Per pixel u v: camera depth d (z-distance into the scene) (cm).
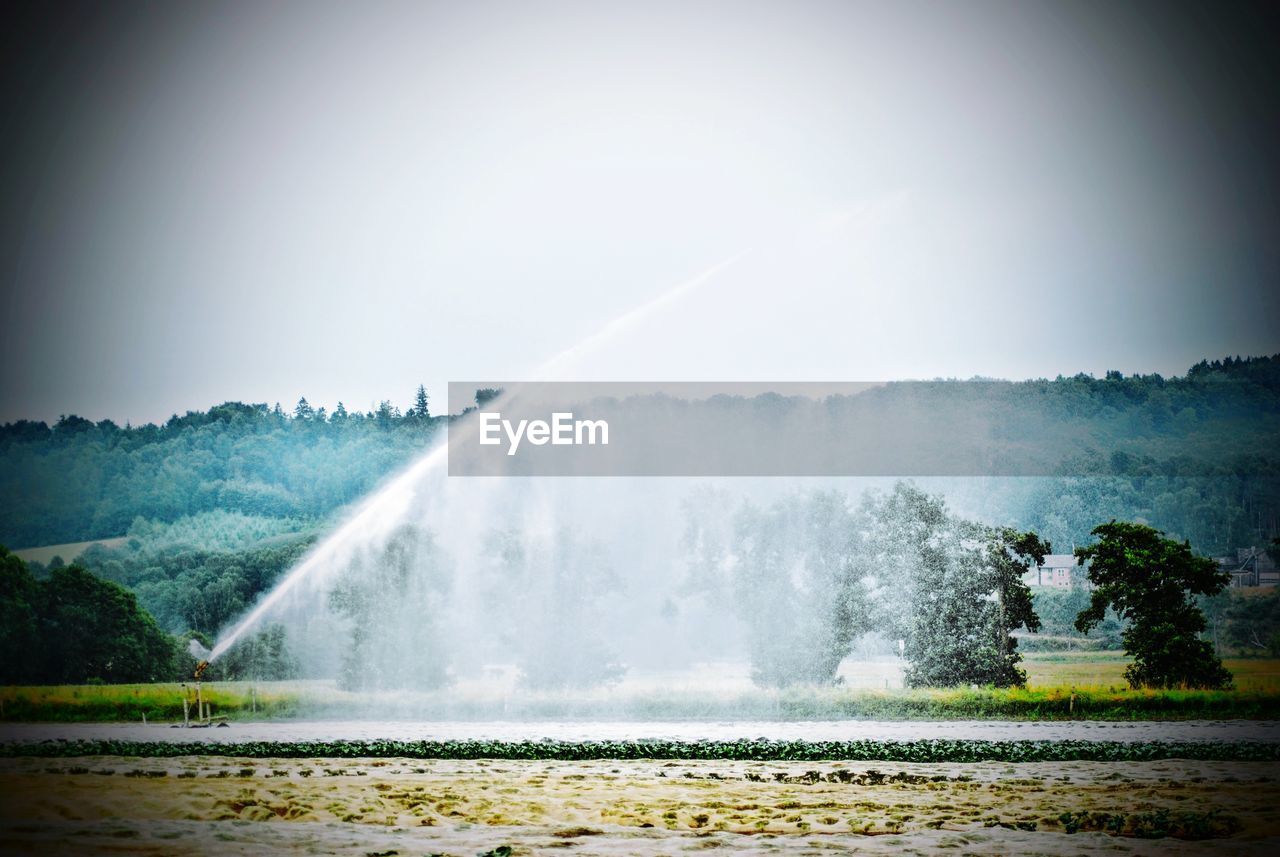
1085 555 6288
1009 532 6456
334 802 3095
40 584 8875
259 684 7206
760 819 2889
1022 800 3136
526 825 2828
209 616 10881
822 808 3034
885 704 5622
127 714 5938
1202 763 3794
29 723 5747
